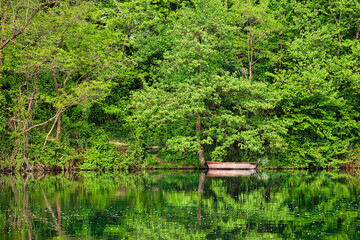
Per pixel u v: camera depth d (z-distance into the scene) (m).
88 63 42.53
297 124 48.59
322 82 45.22
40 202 22.88
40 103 45.84
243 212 20.11
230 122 40.94
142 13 48.66
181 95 40.91
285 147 44.22
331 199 23.97
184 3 48.97
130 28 51.00
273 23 46.44
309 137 49.16
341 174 41.09
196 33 42.25
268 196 25.11
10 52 39.75
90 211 20.33
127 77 48.47
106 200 23.55
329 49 49.59
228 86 41.00
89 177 37.62
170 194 25.91
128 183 32.16
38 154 42.53
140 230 16.55
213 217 18.95
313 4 50.78
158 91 42.38
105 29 46.94
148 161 45.94
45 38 39.00
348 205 22.05
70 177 37.78
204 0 43.34
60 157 43.41
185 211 20.31
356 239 15.24
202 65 42.25
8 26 35.03
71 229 16.72
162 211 20.33
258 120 44.66
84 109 44.16
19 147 41.41
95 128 45.75
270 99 43.28
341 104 46.28
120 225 17.38
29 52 37.62
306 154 48.78
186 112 41.00
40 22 39.47
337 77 47.28
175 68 43.03
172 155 47.31
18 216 19.16
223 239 15.28
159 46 47.81
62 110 41.50
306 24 48.94
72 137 45.09
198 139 43.66
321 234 15.97
